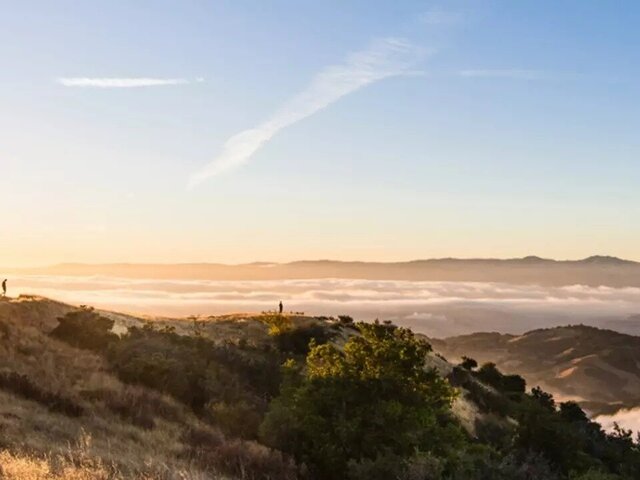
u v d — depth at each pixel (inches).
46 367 1175.0
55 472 434.9
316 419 855.1
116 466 498.9
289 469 772.6
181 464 657.0
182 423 1002.1
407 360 904.3
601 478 1043.3
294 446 855.1
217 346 1868.8
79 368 1259.8
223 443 823.7
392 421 844.0
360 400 876.0
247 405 1222.3
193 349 1749.5
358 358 916.0
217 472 680.4
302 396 893.2
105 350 1542.8
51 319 1747.0
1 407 797.2
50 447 619.5
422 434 852.0
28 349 1328.7
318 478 813.9
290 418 875.4
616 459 1710.1
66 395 941.2
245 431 1050.1
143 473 485.4
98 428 820.0
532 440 1163.3
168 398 1162.6
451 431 892.6
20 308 1685.5
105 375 1223.5
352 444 824.9
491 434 1918.1
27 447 589.0
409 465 692.1
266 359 1877.5
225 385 1402.6
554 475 773.3
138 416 948.6
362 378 893.8
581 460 1161.4
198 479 531.5
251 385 1599.4
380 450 815.1
